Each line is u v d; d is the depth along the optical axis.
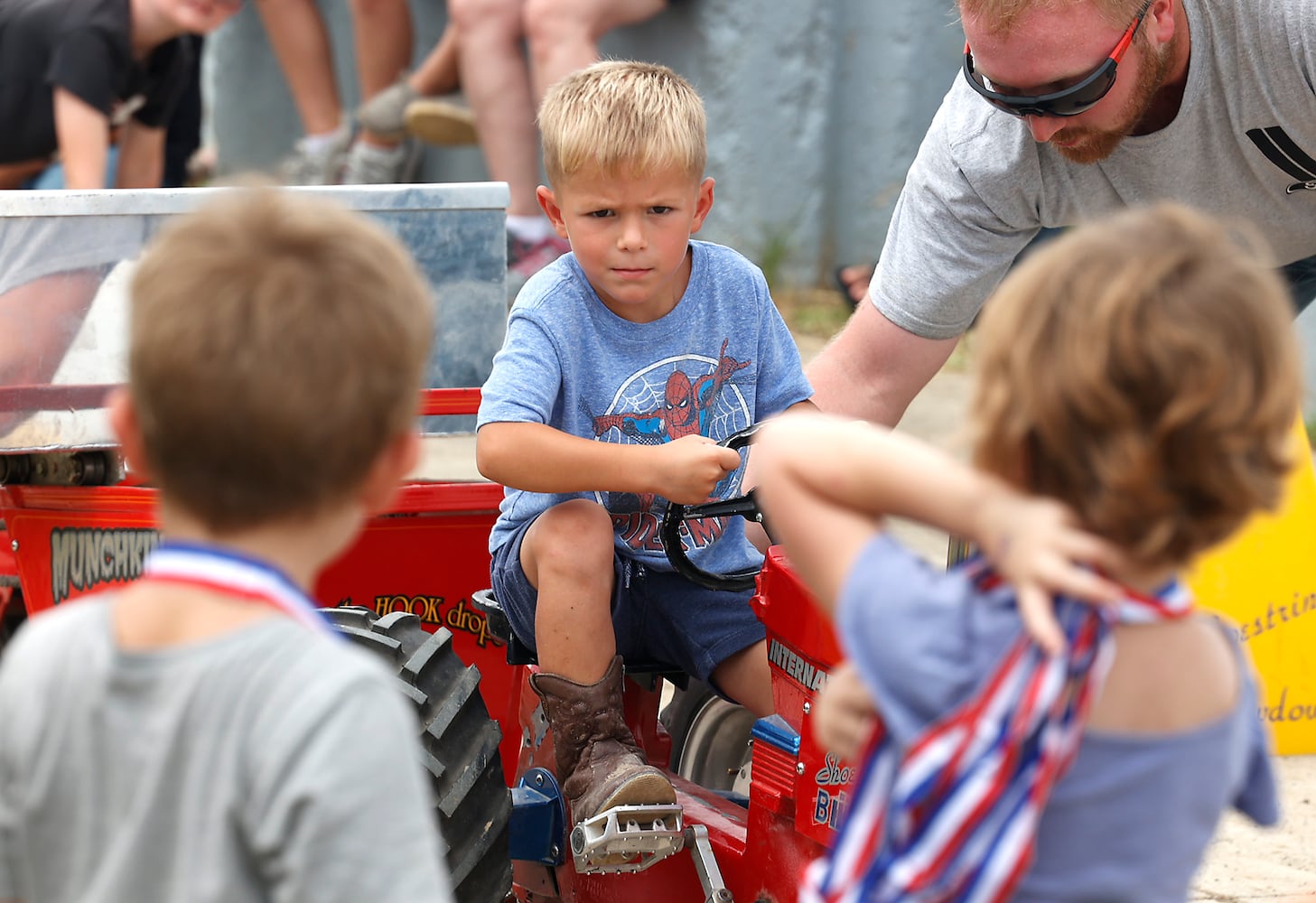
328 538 1.95
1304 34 3.66
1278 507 1.83
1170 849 1.86
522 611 3.64
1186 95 3.86
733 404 3.71
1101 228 1.90
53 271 3.95
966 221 4.33
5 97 7.41
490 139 10.30
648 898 3.49
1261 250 2.07
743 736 4.14
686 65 11.87
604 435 3.56
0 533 5.18
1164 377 1.75
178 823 1.76
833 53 11.70
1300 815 5.00
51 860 1.84
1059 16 3.54
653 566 3.64
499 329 4.41
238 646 1.79
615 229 3.38
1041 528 1.77
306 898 1.72
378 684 1.83
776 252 11.84
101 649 1.85
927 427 8.91
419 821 1.80
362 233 1.97
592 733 3.37
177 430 1.83
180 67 7.92
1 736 1.88
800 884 3.20
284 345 1.82
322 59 11.66
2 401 3.95
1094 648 1.79
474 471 8.41
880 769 1.88
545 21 9.79
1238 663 1.99
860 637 1.88
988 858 1.73
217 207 1.95
